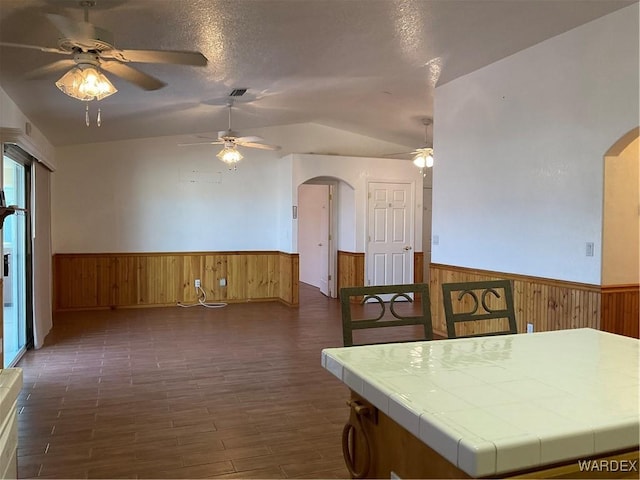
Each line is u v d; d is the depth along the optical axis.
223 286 8.09
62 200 7.21
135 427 3.21
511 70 4.55
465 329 5.28
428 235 9.38
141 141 7.57
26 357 4.88
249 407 3.58
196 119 6.81
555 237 4.14
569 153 3.99
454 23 3.70
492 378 1.40
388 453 1.34
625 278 3.84
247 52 4.02
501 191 4.71
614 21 3.59
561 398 1.25
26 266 5.19
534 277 4.34
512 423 1.09
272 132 8.23
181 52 2.85
